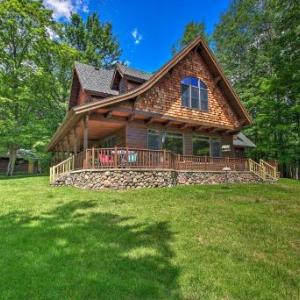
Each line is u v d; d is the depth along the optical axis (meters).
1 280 4.05
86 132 13.98
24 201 9.31
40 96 25.84
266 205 9.46
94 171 12.59
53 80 26.33
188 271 4.69
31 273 4.27
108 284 4.08
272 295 4.17
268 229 6.90
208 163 17.12
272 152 26.77
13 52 25.00
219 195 11.06
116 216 7.59
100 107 13.91
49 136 26.14
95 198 9.86
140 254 5.20
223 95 19.89
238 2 35.53
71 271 4.39
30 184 14.66
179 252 5.41
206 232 6.59
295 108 22.86
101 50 36.75
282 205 9.48
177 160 15.70
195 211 8.40
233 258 5.28
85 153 13.32
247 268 4.92
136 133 16.31
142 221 7.20
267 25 31.56
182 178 15.27
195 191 11.79
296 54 21.94
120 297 3.81
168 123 17.38
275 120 25.53
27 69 24.47
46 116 26.97
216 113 19.11
